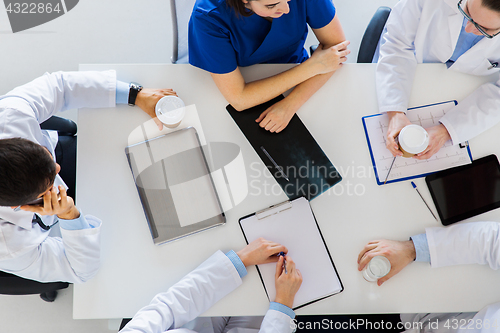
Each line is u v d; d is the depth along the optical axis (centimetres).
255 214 116
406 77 124
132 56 209
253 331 133
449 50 123
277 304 109
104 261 113
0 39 207
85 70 125
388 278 113
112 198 116
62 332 181
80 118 121
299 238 115
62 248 114
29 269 108
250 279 113
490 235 111
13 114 109
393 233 117
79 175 117
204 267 111
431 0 116
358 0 215
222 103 123
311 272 113
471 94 123
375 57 152
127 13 213
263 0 94
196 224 115
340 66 126
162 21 212
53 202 103
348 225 117
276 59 142
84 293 111
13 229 104
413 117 124
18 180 90
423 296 113
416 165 120
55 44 208
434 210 118
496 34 106
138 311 107
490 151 122
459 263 114
